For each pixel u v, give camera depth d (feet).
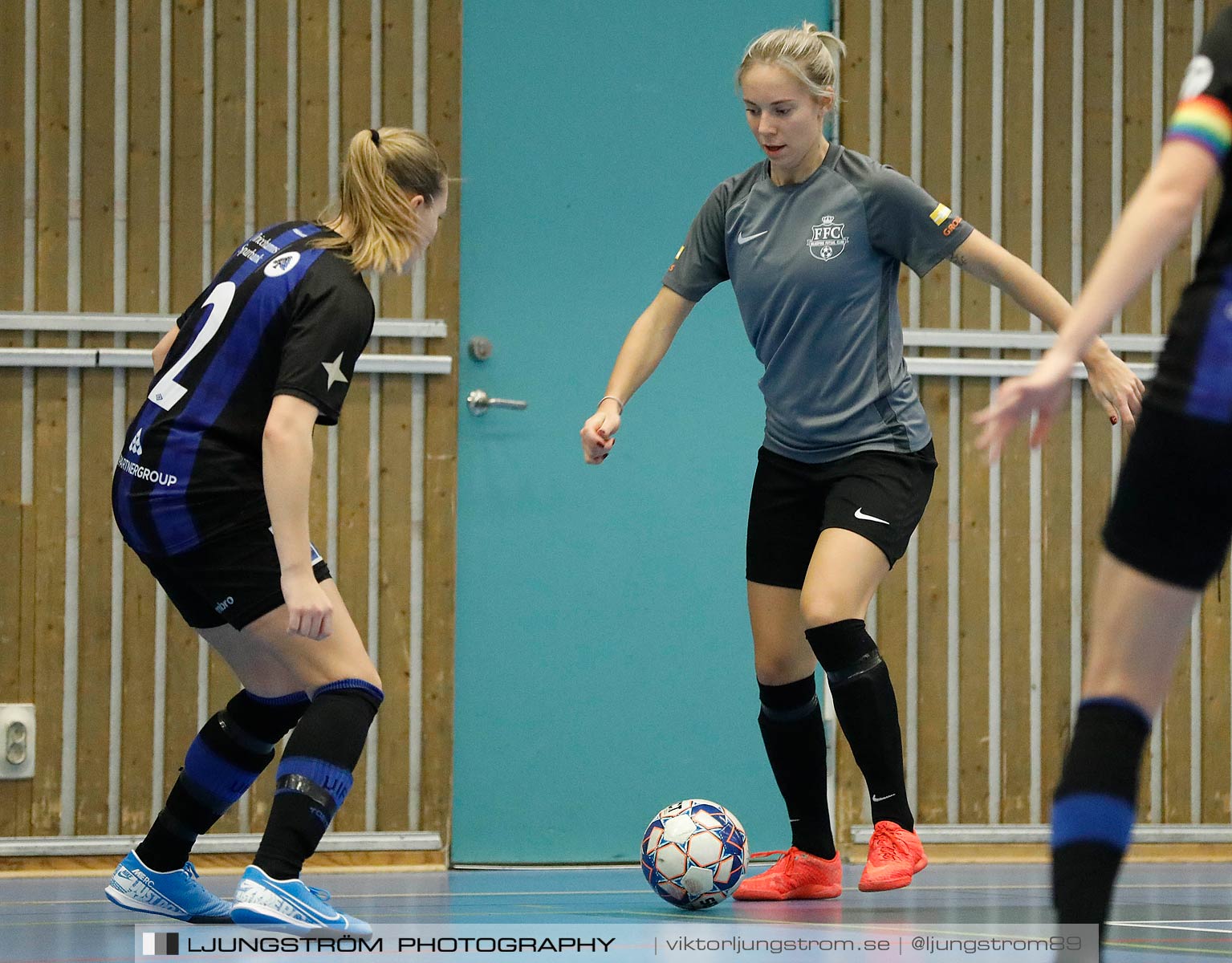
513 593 55.52
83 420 53.78
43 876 51.67
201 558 27.71
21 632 53.16
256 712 30.17
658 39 57.36
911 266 34.91
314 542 54.39
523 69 56.39
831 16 58.54
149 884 30.14
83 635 53.42
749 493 57.21
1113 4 60.18
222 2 54.85
